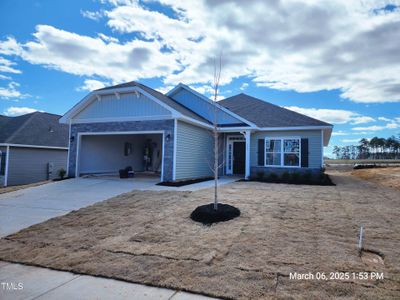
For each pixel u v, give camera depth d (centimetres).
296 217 575
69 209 736
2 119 2025
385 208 650
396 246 419
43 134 1870
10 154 1620
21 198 894
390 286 308
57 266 399
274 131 1479
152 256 416
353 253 397
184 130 1242
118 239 494
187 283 334
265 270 355
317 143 1393
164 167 1163
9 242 510
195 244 453
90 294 320
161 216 617
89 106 1370
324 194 836
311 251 407
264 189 944
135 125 1245
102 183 1154
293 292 303
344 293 297
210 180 1279
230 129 1423
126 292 322
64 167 1961
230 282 331
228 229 514
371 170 1897
